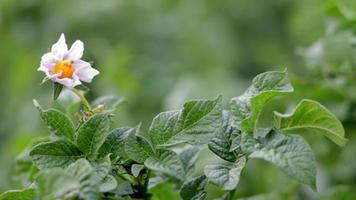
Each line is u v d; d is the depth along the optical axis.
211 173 1.15
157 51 2.21
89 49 2.02
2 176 1.65
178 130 1.17
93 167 1.16
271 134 1.15
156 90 2.01
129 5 2.21
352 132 1.46
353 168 1.48
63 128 1.18
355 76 1.44
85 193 1.12
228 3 2.45
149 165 1.15
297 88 1.45
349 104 1.44
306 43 1.85
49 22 2.17
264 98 1.15
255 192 1.52
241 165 1.15
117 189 1.18
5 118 2.00
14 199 1.15
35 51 2.14
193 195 1.18
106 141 1.17
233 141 1.16
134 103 1.87
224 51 2.29
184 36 2.28
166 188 1.26
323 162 1.48
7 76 2.13
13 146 1.41
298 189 1.46
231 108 1.17
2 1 2.17
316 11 1.77
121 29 2.19
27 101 1.97
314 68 1.46
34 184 1.16
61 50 1.19
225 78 1.94
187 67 2.15
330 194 1.40
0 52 2.17
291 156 1.13
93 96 1.80
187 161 1.24
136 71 2.10
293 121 1.17
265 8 2.48
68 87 1.19
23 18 2.19
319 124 1.17
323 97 1.45
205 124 1.17
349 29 1.41
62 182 1.12
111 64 1.80
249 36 2.46
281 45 2.40
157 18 2.28
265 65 2.37
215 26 2.35
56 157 1.17
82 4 2.16
